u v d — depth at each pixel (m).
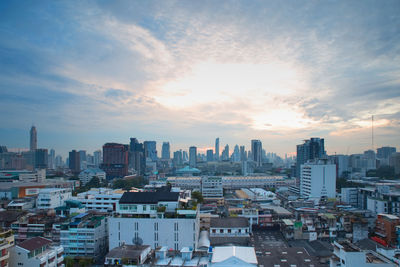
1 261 78.88
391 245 119.00
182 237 111.94
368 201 173.25
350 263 72.62
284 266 86.88
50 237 124.25
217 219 134.88
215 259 75.56
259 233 142.50
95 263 108.06
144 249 86.81
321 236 133.75
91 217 126.19
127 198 120.44
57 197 182.38
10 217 136.25
